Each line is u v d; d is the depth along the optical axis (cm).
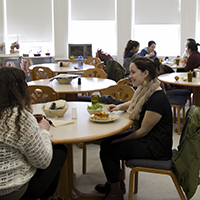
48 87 284
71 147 216
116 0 856
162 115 197
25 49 863
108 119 194
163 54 886
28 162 144
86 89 325
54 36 856
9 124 131
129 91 271
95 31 873
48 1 843
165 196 234
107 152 200
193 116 172
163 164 187
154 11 863
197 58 497
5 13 838
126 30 866
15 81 135
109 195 200
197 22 864
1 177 135
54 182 173
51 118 202
